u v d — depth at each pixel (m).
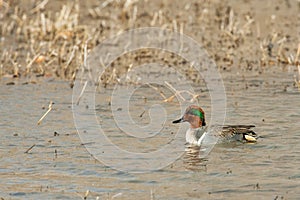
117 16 25.95
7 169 12.20
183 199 10.87
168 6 27.62
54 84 18.16
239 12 26.56
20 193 11.15
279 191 11.12
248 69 19.56
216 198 10.90
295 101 16.41
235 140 13.62
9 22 24.61
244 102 16.38
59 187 11.40
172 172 12.09
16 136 13.99
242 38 22.80
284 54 20.69
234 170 12.11
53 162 12.55
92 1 28.36
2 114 15.47
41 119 14.81
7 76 18.81
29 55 20.89
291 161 12.49
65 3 27.38
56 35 22.19
